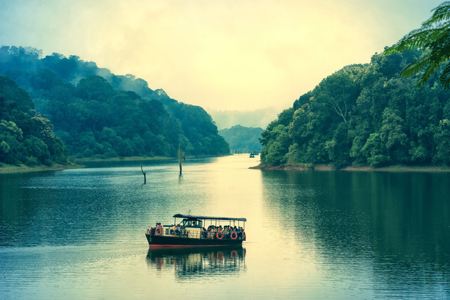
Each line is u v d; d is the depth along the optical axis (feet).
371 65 558.15
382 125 506.89
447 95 483.51
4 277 160.15
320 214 262.67
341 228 226.17
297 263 173.27
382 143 501.56
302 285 151.12
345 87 553.23
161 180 494.18
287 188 388.57
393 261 172.76
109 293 146.00
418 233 212.64
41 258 180.45
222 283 154.20
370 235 211.00
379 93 514.68
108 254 186.50
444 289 145.18
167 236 192.13
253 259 179.01
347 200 308.81
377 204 288.51
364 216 253.03
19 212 276.82
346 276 158.30
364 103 526.98
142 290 148.36
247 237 212.84
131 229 228.63
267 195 347.56
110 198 340.80
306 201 311.06
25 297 142.72
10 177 517.96
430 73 90.53
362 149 513.04
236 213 272.72
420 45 89.15
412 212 260.01
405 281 152.46
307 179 458.09
